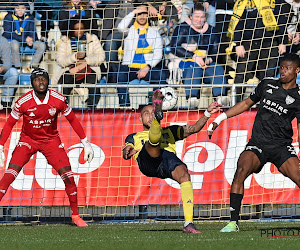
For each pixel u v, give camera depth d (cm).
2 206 3344
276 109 2275
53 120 2862
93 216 3425
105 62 4144
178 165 2220
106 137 3394
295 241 1827
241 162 2262
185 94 4081
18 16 4472
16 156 2867
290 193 3281
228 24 4322
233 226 2227
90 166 3375
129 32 4362
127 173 3362
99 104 4081
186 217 2192
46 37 4506
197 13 4272
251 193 3291
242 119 3341
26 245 1830
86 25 4419
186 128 2309
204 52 4284
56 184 3362
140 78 4266
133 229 2666
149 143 2152
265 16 4212
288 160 2259
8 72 4350
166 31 4422
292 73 2253
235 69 4188
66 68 4281
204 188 3328
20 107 2792
